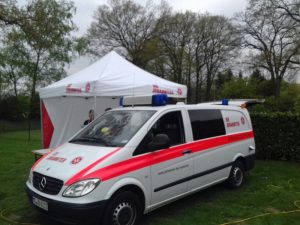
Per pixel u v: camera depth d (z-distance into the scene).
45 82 31.34
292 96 34.59
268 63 33.84
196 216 5.29
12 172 8.63
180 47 44.94
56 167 4.55
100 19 42.69
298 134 9.80
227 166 6.47
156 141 4.81
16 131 28.23
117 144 4.76
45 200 4.32
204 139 5.90
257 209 5.68
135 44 42.75
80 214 4.05
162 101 5.59
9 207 5.80
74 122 10.16
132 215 4.58
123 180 4.41
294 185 7.18
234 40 37.62
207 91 47.91
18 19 18.42
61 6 28.30
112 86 7.85
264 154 10.39
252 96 36.56
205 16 44.72
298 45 29.73
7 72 30.52
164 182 5.01
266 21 32.31
